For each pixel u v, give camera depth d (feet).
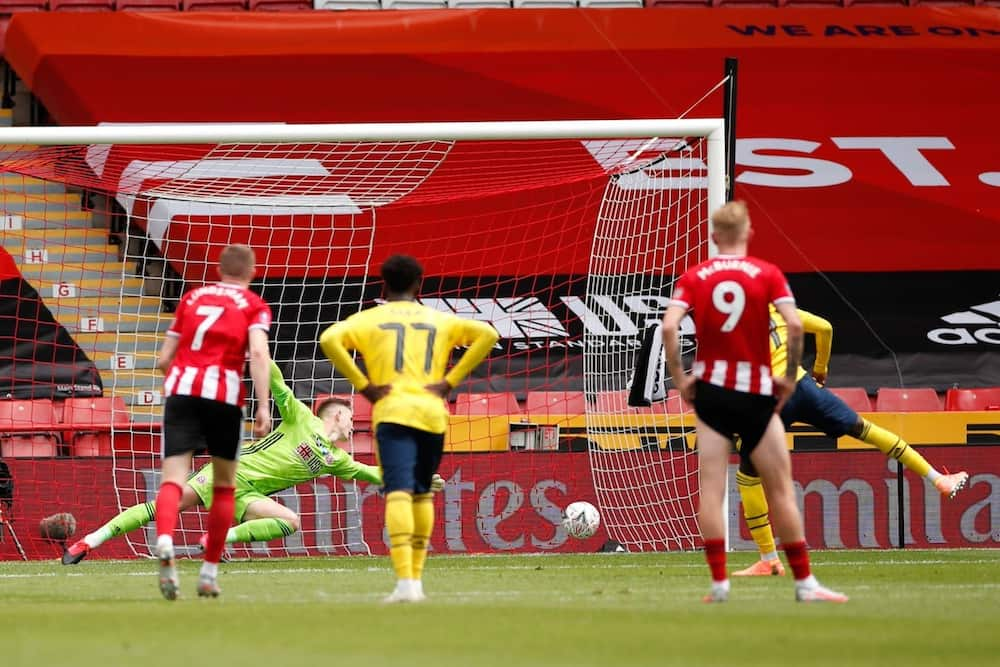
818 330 104.73
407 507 74.74
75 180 195.62
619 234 182.09
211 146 225.15
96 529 137.18
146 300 210.59
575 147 228.02
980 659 51.11
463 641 55.83
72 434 158.92
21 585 97.50
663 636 58.03
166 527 77.56
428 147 226.99
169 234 214.48
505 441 154.92
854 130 241.96
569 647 53.83
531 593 85.56
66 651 52.08
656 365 141.69
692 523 145.38
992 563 119.03
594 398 155.02
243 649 52.80
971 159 240.12
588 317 182.91
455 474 141.49
